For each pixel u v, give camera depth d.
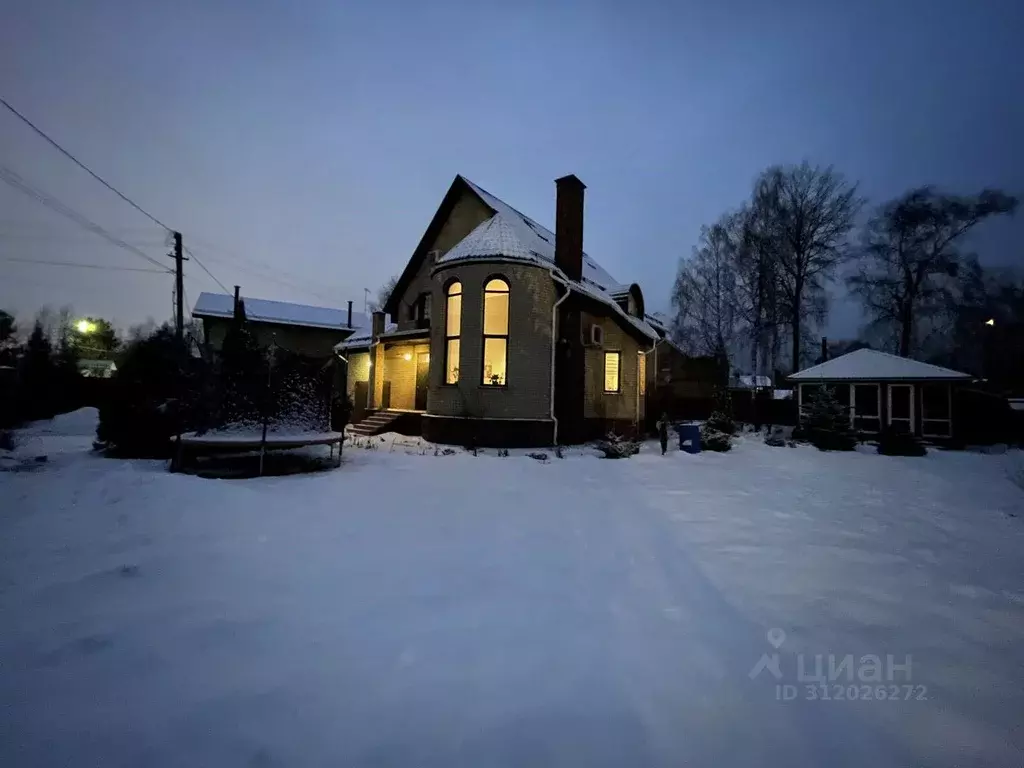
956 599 4.71
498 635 3.75
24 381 21.41
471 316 15.79
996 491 10.66
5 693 2.83
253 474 9.76
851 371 22.25
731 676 3.32
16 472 8.76
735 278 40.00
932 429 20.98
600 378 18.98
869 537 6.83
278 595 4.32
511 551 5.75
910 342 38.03
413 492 8.56
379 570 5.01
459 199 21.03
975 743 2.71
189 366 10.83
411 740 2.56
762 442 20.70
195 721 2.65
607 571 5.24
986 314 36.09
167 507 6.64
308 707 2.80
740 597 4.67
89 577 4.49
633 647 3.66
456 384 16.05
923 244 37.12
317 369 11.59
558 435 16.59
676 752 2.55
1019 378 35.22
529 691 3.04
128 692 2.88
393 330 23.92
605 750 2.54
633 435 20.56
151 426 11.06
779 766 2.47
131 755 2.39
